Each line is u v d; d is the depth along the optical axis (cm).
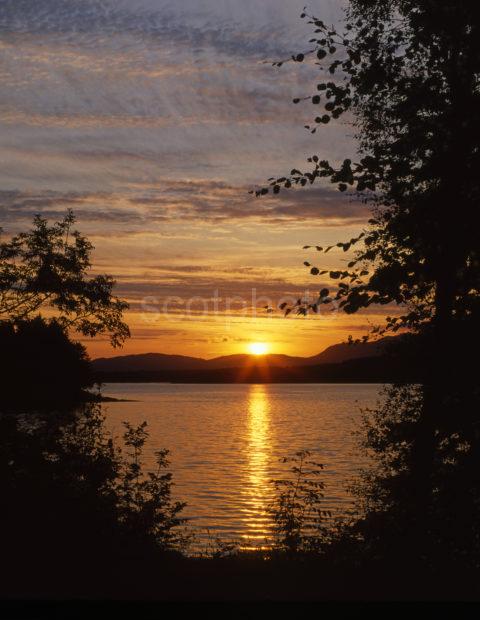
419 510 1359
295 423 12938
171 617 972
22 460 1584
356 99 1333
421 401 1451
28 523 1429
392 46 1333
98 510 1523
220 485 5269
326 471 5819
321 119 1278
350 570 1318
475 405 1308
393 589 1189
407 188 1309
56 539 1395
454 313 1326
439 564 1307
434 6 1253
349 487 1827
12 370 1772
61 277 1917
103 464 1631
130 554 1431
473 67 1253
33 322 1883
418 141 1290
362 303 1218
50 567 1291
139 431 1753
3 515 1440
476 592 1175
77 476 1600
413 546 1344
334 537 1531
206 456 7494
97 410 1778
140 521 1561
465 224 1272
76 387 1848
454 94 1298
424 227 1279
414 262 1286
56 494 1524
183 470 6241
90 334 1953
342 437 9850
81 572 1275
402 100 1347
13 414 1705
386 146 1294
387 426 1552
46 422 1684
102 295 1941
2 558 1292
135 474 1697
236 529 3450
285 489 4962
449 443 1337
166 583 1217
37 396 1772
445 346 1327
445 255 1291
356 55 1291
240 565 1407
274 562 1442
